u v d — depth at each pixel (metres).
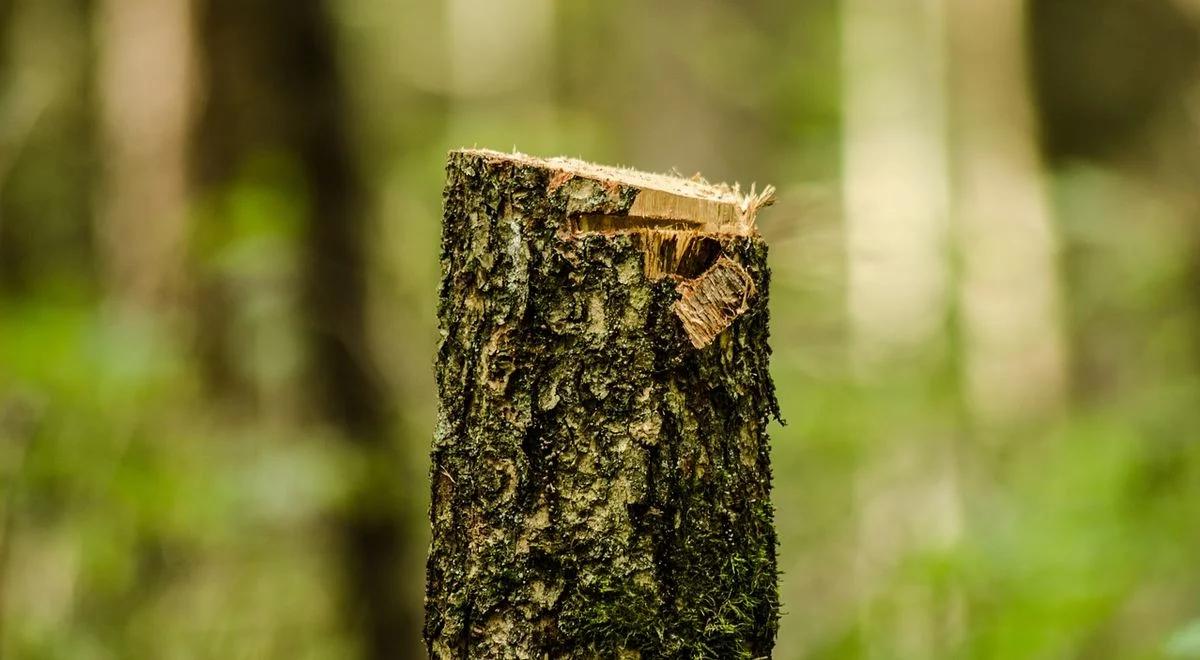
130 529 6.19
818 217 10.20
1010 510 8.16
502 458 2.86
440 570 2.96
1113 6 16.27
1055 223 11.96
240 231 6.81
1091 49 16.33
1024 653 6.11
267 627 6.93
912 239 11.84
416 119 15.25
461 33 26.09
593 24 22.00
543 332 2.83
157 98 7.30
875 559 9.05
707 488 2.86
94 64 8.19
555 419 2.83
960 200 15.09
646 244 2.83
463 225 2.92
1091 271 12.26
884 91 17.34
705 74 16.73
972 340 10.77
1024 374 11.70
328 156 7.68
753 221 2.99
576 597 2.82
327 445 6.97
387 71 16.94
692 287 2.84
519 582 2.85
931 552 6.82
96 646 5.95
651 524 2.81
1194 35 15.91
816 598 9.92
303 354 7.16
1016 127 14.92
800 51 18.53
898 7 17.98
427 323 8.62
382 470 7.41
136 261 7.18
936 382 9.84
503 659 2.85
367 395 7.55
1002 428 10.28
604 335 2.81
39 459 5.86
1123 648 7.21
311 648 7.07
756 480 2.95
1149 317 11.86
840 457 9.72
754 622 2.91
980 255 11.45
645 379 2.81
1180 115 15.77
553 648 2.83
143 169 7.27
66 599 6.00
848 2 18.19
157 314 7.02
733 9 17.59
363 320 7.67
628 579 2.81
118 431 6.07
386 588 7.46
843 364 10.64
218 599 6.78
